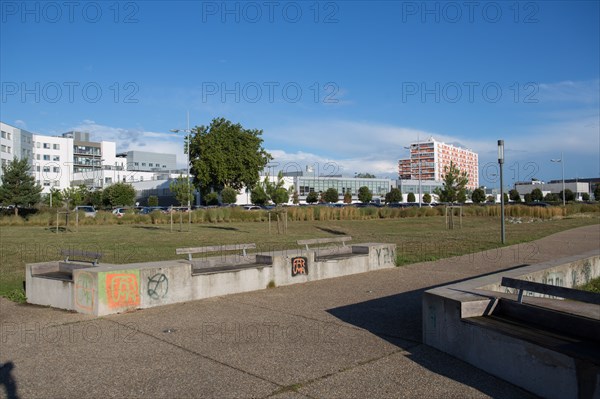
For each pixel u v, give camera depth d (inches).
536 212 1695.4
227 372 204.7
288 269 413.7
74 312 317.1
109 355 227.6
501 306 230.5
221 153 2687.0
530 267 347.3
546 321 209.2
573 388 168.6
